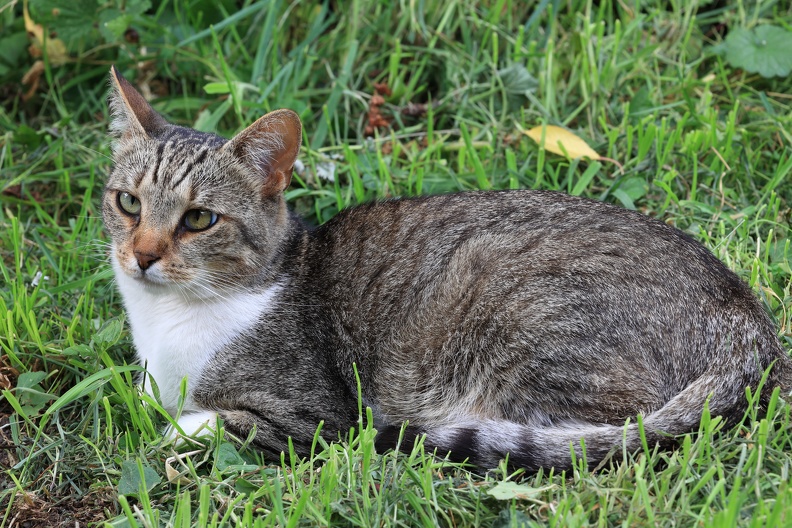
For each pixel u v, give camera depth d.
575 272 5.59
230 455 5.47
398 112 8.53
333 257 6.19
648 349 5.43
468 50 8.88
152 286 5.77
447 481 5.04
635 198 7.50
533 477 5.22
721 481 4.58
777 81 8.68
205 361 5.91
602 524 4.61
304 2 9.25
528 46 8.91
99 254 7.13
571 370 5.46
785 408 5.22
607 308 5.47
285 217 6.19
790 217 7.28
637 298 5.48
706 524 4.37
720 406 5.29
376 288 6.05
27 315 6.49
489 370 5.70
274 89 8.69
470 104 8.59
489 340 5.69
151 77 9.09
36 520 5.26
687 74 8.66
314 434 5.71
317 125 8.67
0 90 9.16
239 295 5.94
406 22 9.06
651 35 9.04
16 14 9.40
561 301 5.53
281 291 6.04
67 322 6.66
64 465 5.53
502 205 6.14
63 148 8.47
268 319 5.95
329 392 5.91
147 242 5.63
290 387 5.86
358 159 8.01
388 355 5.98
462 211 6.15
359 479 5.13
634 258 5.62
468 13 9.06
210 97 8.92
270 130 5.84
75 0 8.77
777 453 5.05
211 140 6.05
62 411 6.05
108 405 5.61
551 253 5.70
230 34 9.20
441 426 5.72
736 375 5.37
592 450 5.16
